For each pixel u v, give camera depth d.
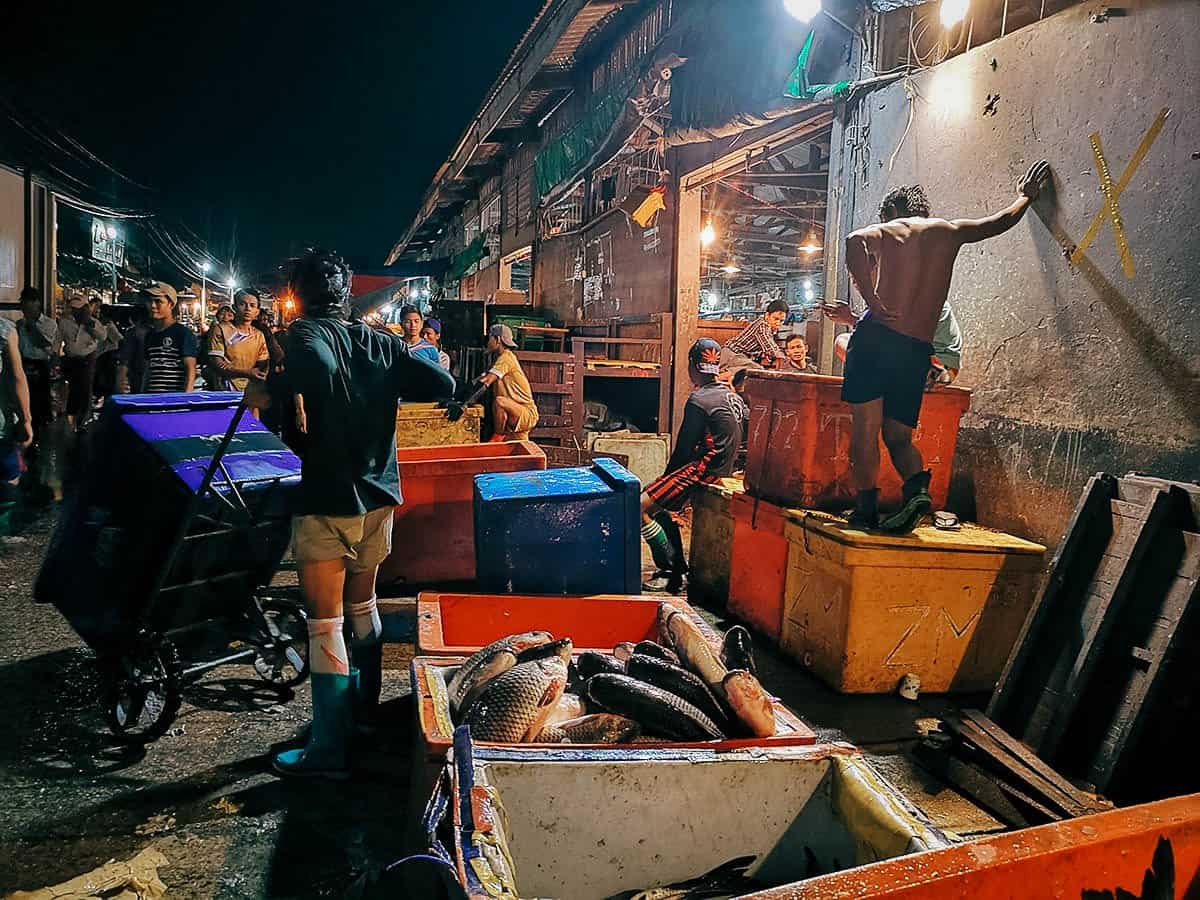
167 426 3.99
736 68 7.25
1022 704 3.72
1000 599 4.46
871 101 6.28
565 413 9.58
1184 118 4.01
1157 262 4.13
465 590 5.83
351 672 3.72
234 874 2.75
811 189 11.76
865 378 4.39
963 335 5.39
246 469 3.96
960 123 5.41
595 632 3.88
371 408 3.41
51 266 19.59
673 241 10.18
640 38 9.27
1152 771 3.28
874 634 4.33
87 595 3.90
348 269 3.56
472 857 1.75
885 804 2.09
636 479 4.39
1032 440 4.86
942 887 1.52
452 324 13.44
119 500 3.84
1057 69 4.71
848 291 6.57
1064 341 4.66
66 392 11.53
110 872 2.61
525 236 16.19
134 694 3.55
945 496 5.09
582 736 2.56
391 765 3.46
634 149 10.34
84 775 3.35
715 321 10.32
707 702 2.68
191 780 3.34
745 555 5.47
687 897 2.22
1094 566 3.67
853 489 5.00
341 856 2.87
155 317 7.66
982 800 3.31
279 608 4.30
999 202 5.11
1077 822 1.72
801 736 2.46
